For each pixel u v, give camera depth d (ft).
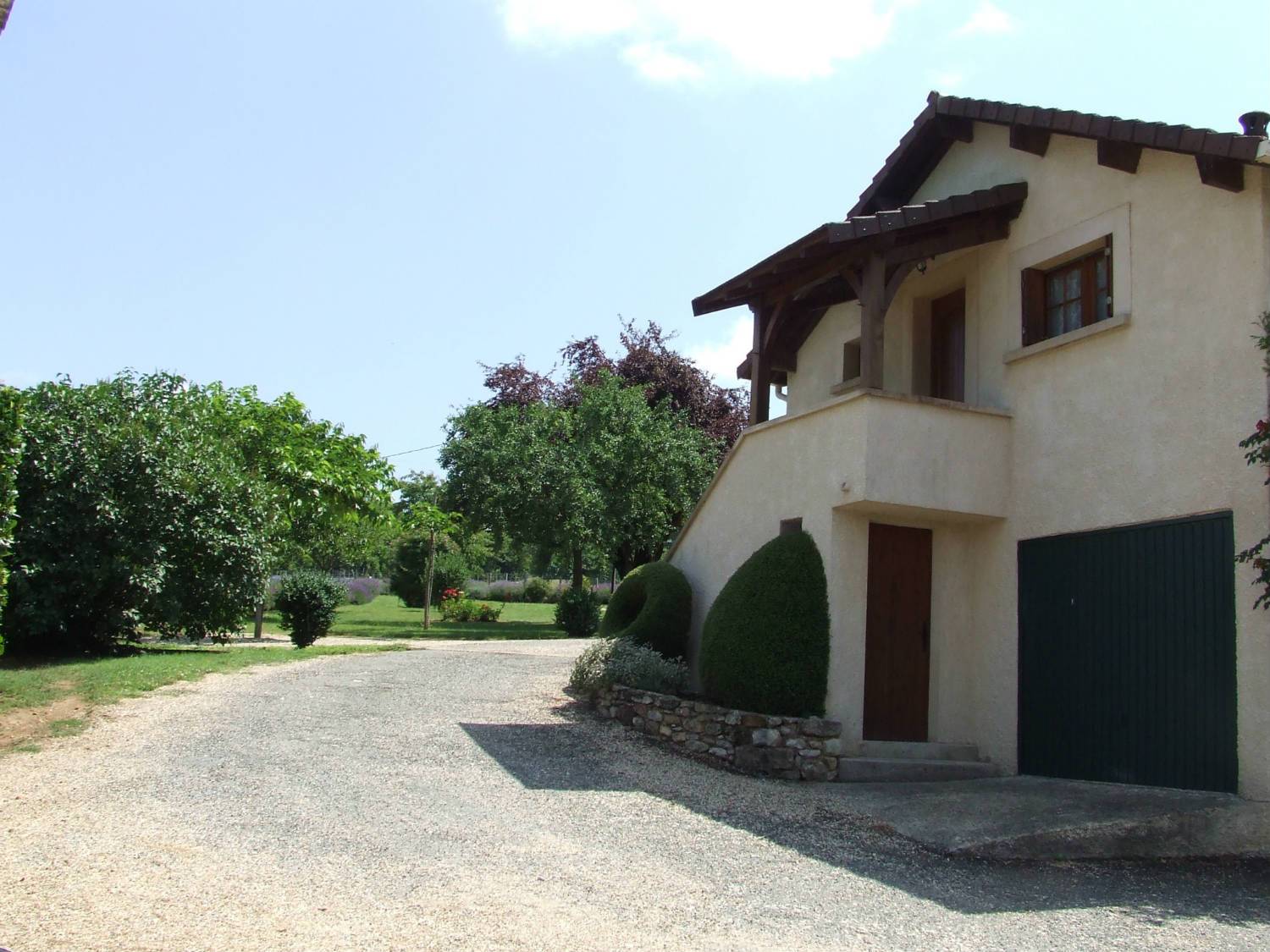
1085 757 30.37
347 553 96.73
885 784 30.42
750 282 39.19
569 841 22.31
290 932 15.97
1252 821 24.73
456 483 97.30
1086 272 33.71
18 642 46.52
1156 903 20.16
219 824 22.16
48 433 45.39
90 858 19.42
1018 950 16.92
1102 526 30.63
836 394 45.32
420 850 20.89
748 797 27.91
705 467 102.68
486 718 36.91
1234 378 27.14
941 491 32.96
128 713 33.53
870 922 18.02
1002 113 34.91
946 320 41.22
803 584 33.14
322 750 30.14
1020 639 33.17
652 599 42.70
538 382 120.06
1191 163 29.22
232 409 68.69
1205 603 27.32
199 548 50.03
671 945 16.24
